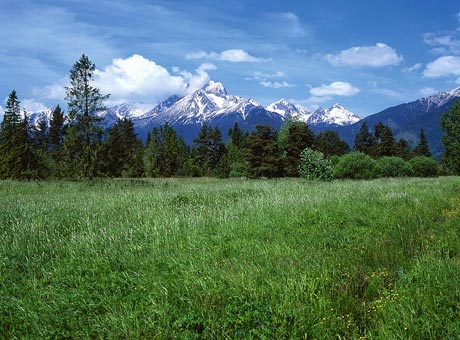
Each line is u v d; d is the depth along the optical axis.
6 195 21.30
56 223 10.81
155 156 84.88
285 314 4.51
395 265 6.13
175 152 87.69
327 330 4.26
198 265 6.41
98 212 12.66
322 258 6.31
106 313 4.98
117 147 72.62
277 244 7.41
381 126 91.38
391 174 47.00
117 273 6.45
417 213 10.00
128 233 9.11
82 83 39.66
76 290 5.80
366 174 38.88
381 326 4.24
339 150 94.19
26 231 9.64
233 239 8.20
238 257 6.82
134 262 6.94
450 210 10.60
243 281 5.42
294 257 6.47
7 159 46.16
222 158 87.94
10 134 49.53
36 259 7.50
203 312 4.77
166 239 8.26
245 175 61.25
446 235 7.57
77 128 40.03
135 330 4.42
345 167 39.31
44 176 46.28
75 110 39.41
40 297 5.69
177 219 9.83
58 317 5.00
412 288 5.08
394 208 11.14
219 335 4.33
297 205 11.78
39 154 47.81
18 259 7.63
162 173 86.25
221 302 5.00
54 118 81.62
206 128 98.31
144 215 11.48
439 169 51.34
